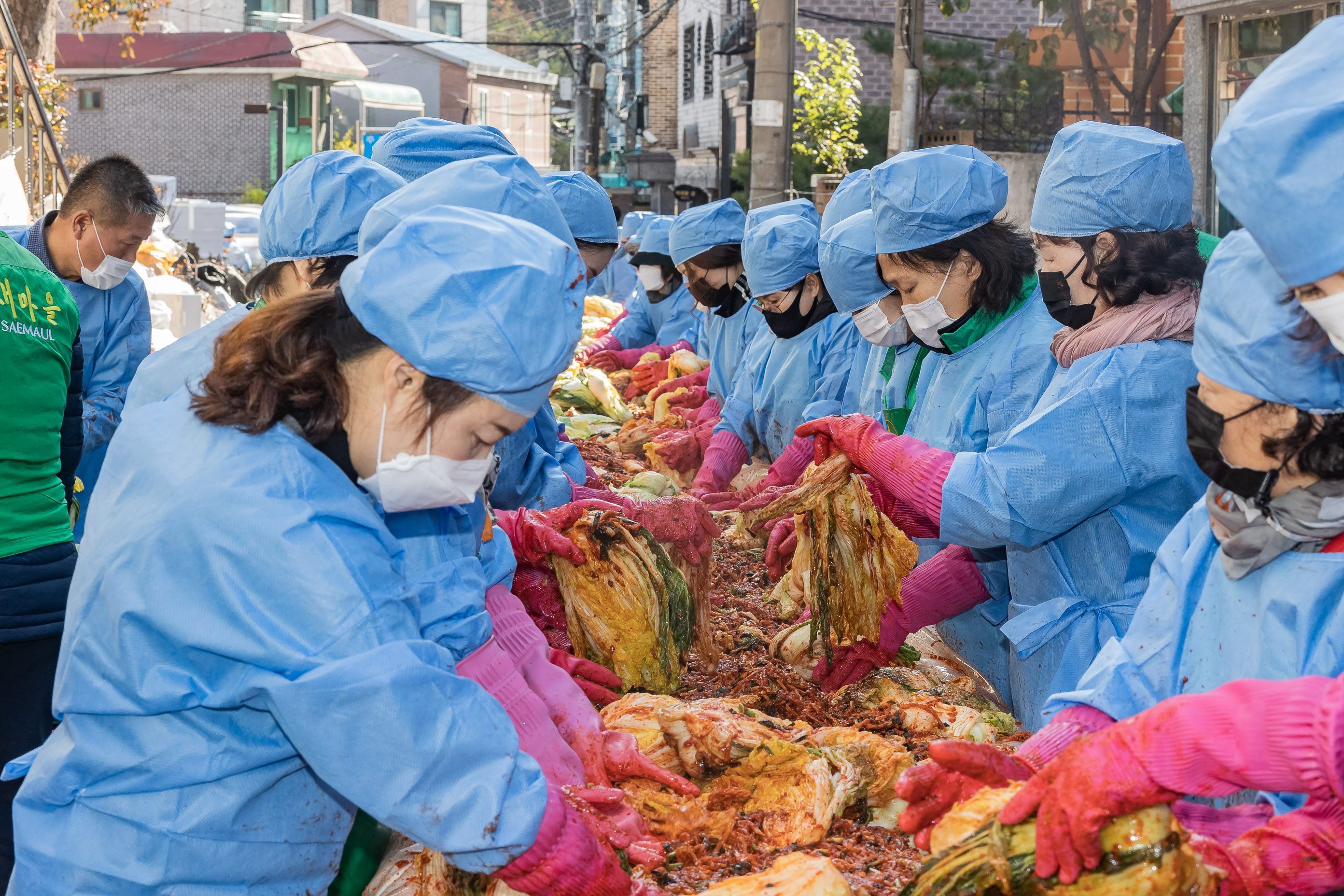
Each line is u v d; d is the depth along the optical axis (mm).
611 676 2990
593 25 28016
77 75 38594
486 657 2381
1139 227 2809
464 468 1857
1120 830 1570
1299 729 1468
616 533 3072
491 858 1801
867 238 3992
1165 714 1555
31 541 3047
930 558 3828
